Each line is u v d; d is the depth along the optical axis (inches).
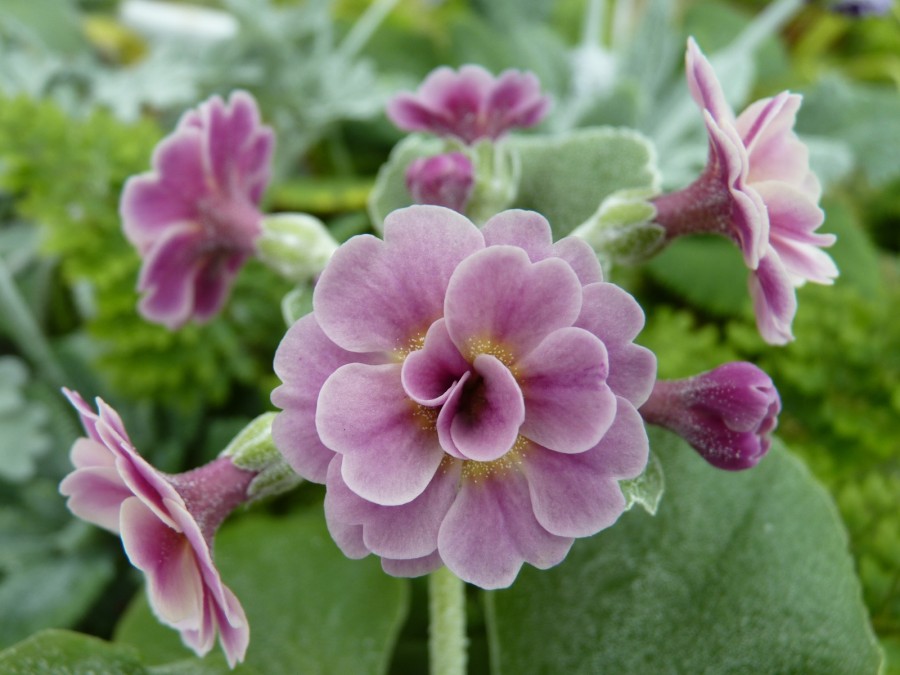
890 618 7.6
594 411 5.5
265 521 8.2
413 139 7.9
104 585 8.5
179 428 9.2
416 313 5.6
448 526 5.7
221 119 7.2
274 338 9.3
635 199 6.6
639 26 11.6
